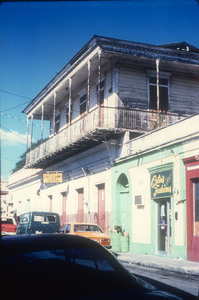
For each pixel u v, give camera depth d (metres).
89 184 24.22
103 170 22.45
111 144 21.55
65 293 2.73
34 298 2.65
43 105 29.91
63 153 25.94
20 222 22.41
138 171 18.69
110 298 2.66
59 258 3.18
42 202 33.03
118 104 21.31
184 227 15.03
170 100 22.47
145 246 17.81
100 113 19.98
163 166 16.59
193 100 22.98
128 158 19.45
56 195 29.92
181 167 15.43
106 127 19.98
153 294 2.81
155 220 17.28
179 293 3.98
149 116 21.50
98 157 23.19
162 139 17.06
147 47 21.11
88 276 2.98
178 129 15.98
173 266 12.76
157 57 20.92
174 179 15.80
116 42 20.59
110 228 21.09
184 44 24.09
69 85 23.97
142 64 22.03
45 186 32.50
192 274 11.86
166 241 16.53
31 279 2.88
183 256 14.94
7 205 43.72
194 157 14.60
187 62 21.56
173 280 10.05
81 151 25.25
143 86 22.00
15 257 3.13
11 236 3.63
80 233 16.38
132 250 18.81
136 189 18.75
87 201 24.38
